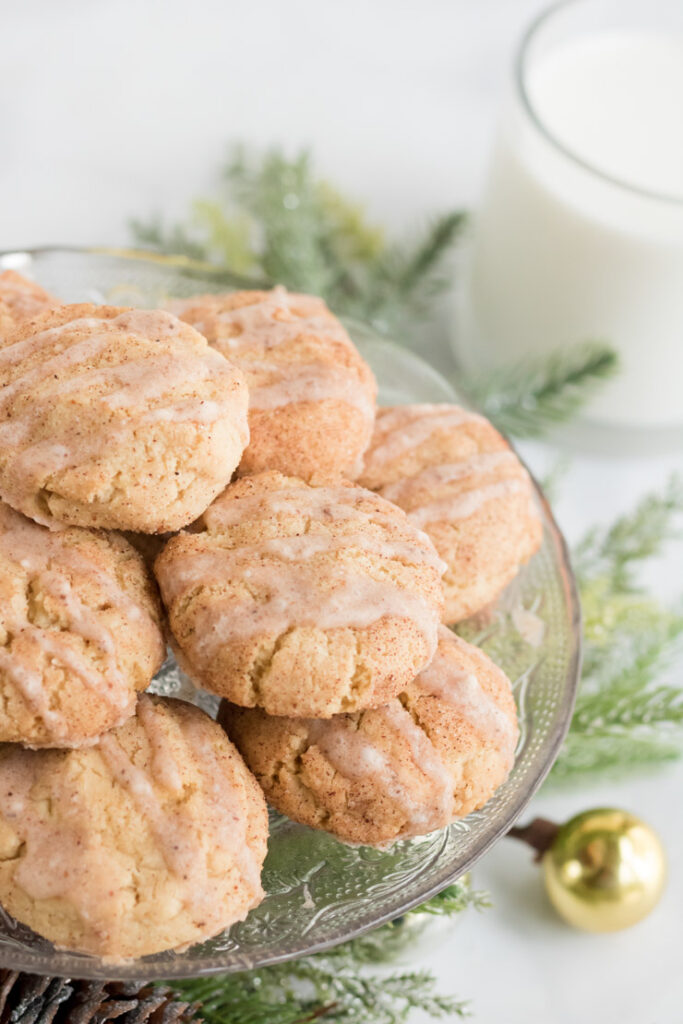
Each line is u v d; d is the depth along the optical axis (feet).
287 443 1.97
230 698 1.82
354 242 2.61
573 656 2.03
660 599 2.46
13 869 1.78
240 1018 2.01
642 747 2.23
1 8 2.89
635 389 2.49
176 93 2.86
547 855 2.17
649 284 2.36
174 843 1.77
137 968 1.78
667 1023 2.17
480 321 2.56
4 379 1.87
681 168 2.43
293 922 1.85
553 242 2.39
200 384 1.87
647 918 2.23
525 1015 2.16
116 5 2.96
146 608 1.85
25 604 1.82
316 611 1.82
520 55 2.45
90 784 1.79
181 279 2.24
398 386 2.22
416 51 3.00
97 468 1.82
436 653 1.90
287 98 2.90
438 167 2.84
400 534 1.90
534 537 2.06
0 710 1.79
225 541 1.87
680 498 2.37
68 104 2.81
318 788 1.85
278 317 2.05
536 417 2.44
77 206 2.72
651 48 2.55
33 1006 1.86
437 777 1.85
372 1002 2.08
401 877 1.88
